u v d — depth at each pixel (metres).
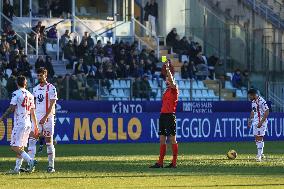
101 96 87.06
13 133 44.50
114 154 63.78
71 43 96.06
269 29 110.31
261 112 57.22
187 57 104.81
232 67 106.19
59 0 105.06
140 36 110.56
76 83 85.19
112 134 82.50
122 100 86.88
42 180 40.16
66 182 39.22
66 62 96.19
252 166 50.03
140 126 83.69
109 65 92.25
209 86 98.50
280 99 96.50
